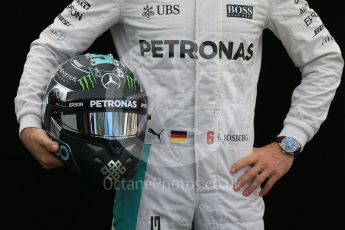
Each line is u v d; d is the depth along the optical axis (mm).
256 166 3723
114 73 3338
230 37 3670
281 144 3811
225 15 3664
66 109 3270
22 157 5859
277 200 5844
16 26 5742
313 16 3900
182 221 3650
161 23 3633
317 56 3861
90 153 3252
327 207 5660
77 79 3301
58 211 5980
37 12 5762
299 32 3863
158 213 3635
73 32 3691
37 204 5934
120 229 3738
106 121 3258
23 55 5773
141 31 3660
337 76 3895
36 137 3439
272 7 3820
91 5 3695
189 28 3633
